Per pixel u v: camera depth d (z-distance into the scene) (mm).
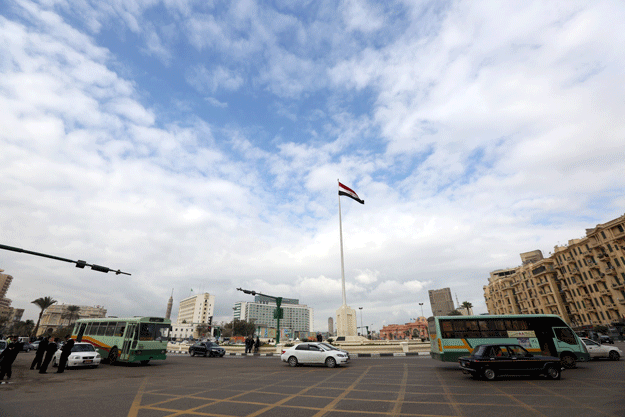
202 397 9094
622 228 47875
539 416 6582
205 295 160500
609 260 50500
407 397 8742
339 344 29719
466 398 8508
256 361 22328
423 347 28047
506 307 83000
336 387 10617
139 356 17672
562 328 15352
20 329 108750
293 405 8008
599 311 53125
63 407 7754
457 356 15492
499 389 9750
